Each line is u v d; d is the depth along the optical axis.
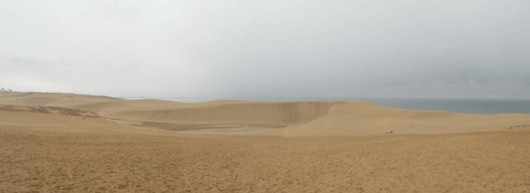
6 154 11.16
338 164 11.95
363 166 11.30
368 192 8.03
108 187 8.09
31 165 9.84
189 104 100.25
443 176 9.07
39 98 122.56
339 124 42.09
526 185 7.62
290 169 11.38
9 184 7.54
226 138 26.12
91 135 19.41
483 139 15.14
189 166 11.77
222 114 80.62
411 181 8.83
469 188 7.72
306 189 8.57
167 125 55.06
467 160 10.82
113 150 14.34
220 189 8.57
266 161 13.19
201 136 28.03
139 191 7.96
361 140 20.80
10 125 22.09
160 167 11.25
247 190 8.52
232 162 12.95
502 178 8.37
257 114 82.25
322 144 19.16
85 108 97.06
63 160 11.09
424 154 12.64
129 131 27.28
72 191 7.43
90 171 9.73
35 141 14.79
